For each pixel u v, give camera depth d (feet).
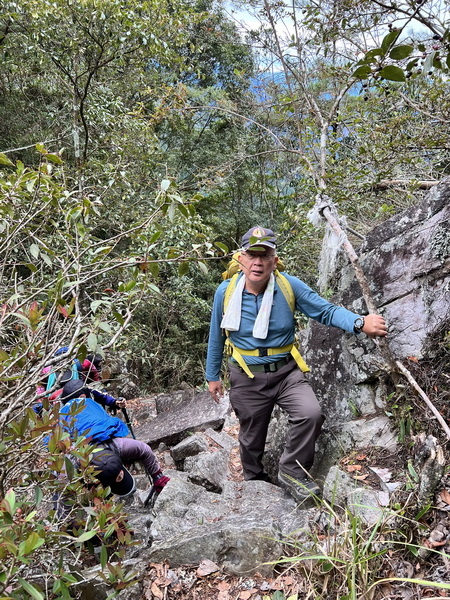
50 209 8.53
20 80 23.88
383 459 8.89
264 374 9.77
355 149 14.70
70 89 21.50
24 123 27.14
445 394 8.57
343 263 11.16
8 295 8.43
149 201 21.84
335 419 10.52
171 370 31.96
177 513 9.35
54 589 5.95
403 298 9.67
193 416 17.76
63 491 6.55
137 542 6.67
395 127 12.42
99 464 8.94
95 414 9.37
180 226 17.70
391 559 6.82
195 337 35.27
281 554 7.55
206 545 7.81
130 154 21.72
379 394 9.93
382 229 10.31
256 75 17.53
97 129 22.34
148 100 24.80
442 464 7.29
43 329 6.95
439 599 5.56
